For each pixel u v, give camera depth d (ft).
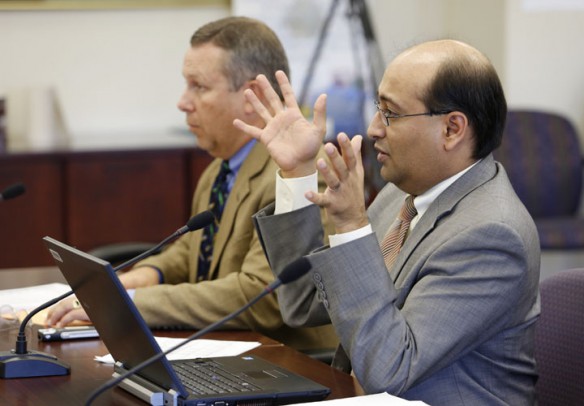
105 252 23.68
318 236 15.55
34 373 13.93
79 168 33.24
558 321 15.53
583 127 40.55
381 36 41.57
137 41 38.78
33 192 32.94
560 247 34.09
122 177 33.58
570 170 37.35
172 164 33.96
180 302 17.61
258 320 17.75
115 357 13.85
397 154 14.57
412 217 15.33
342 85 39.45
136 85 38.96
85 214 33.40
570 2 39.93
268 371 13.84
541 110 37.96
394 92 14.40
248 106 19.56
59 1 37.50
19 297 19.20
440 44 14.58
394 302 13.91
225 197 20.31
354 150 13.80
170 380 12.35
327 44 39.29
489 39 40.52
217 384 13.07
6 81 37.68
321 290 13.94
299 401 12.80
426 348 13.37
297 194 15.47
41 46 37.91
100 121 38.83
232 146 19.95
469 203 14.30
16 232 32.96
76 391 13.23
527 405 14.44
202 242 20.48
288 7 38.96
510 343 14.16
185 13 39.01
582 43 40.16
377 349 13.33
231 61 19.43
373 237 13.85
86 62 38.42
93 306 13.30
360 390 13.46
